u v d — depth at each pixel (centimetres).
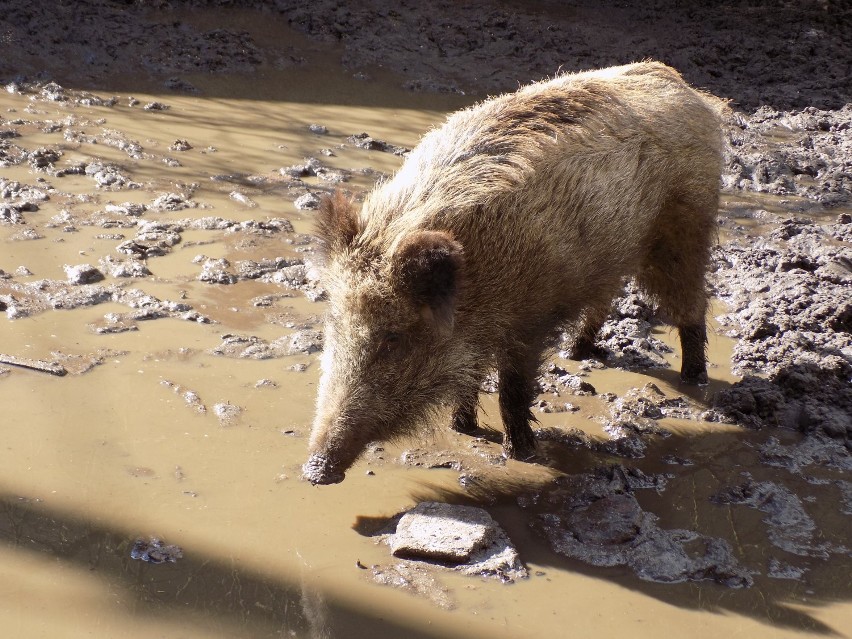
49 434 299
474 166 293
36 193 401
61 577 262
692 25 716
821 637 265
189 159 444
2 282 351
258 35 607
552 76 602
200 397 317
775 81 627
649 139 318
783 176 489
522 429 309
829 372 348
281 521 282
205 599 261
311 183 437
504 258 290
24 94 490
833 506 302
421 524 279
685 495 302
